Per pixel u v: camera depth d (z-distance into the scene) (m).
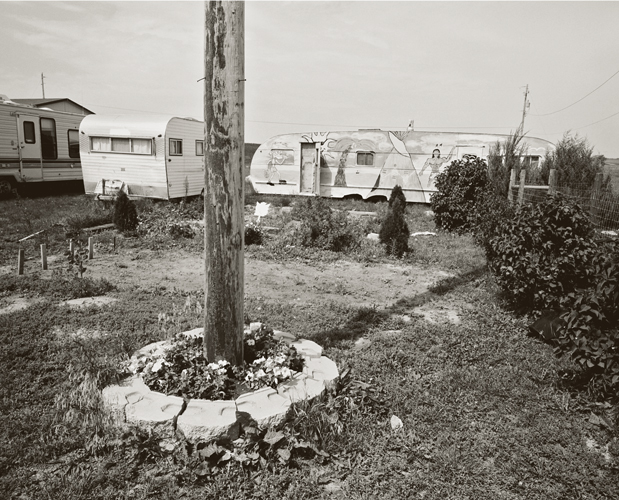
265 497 3.38
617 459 3.79
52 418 4.15
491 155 16.41
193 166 18.39
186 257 11.18
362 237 13.14
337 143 22.34
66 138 20.14
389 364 5.48
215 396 4.19
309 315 7.13
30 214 14.72
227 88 4.19
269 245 12.42
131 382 4.38
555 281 6.77
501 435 4.12
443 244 13.39
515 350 6.03
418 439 4.03
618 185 14.69
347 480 3.56
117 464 3.66
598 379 4.79
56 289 7.93
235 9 4.14
